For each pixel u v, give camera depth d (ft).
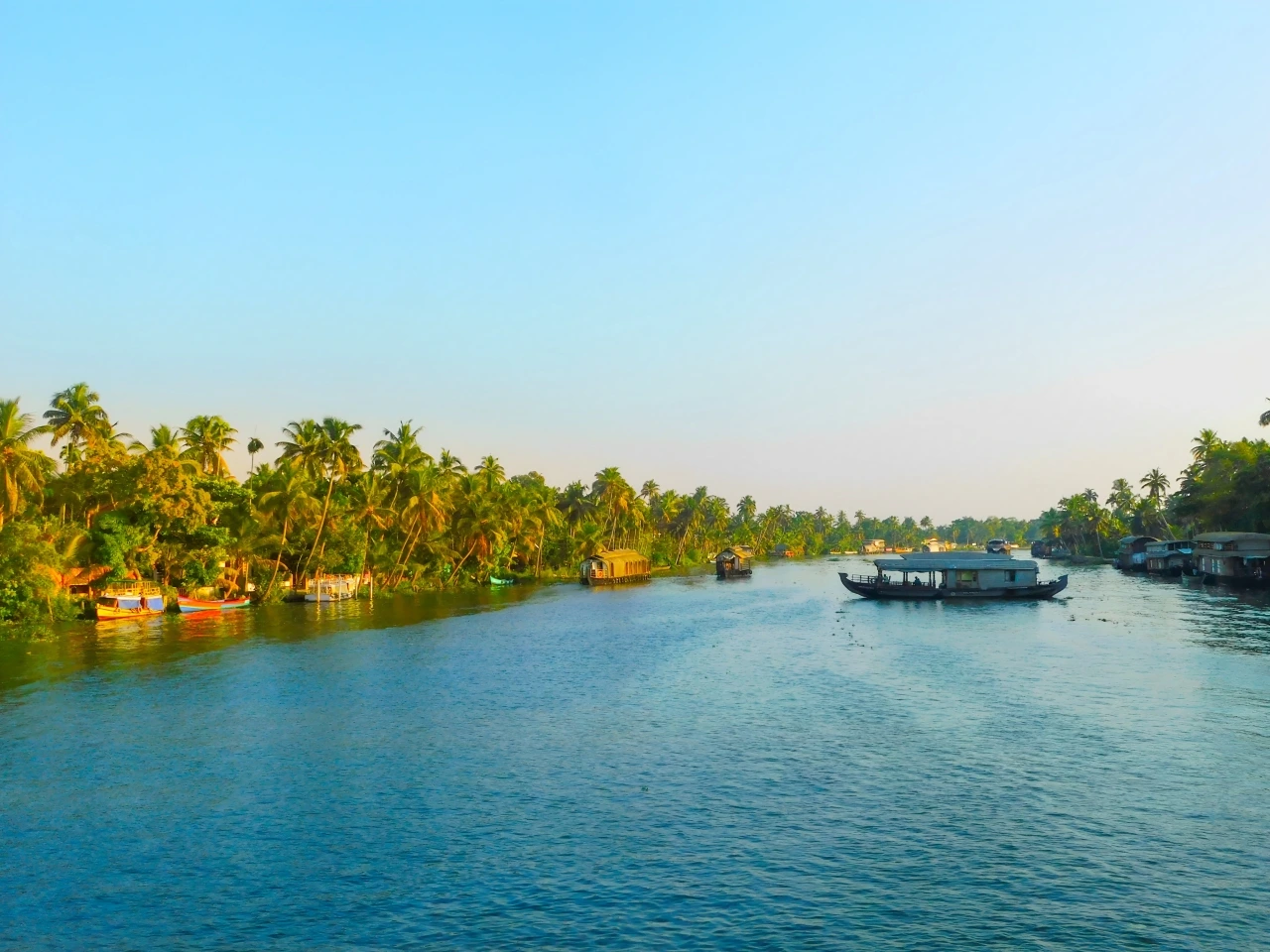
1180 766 118.11
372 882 85.30
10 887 84.69
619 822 100.53
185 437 346.13
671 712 155.63
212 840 95.76
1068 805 103.86
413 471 399.44
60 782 115.24
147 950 72.69
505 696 169.89
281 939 74.54
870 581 399.44
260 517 337.93
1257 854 89.20
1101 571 599.57
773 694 170.60
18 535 238.48
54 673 189.16
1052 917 76.59
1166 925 75.00
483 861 90.07
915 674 188.85
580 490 640.17
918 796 107.86
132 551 286.66
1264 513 422.41
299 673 192.13
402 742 135.64
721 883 84.53
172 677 185.57
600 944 73.15
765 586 502.38
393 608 343.05
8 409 238.27
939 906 79.00
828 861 89.20
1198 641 228.22
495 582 488.02
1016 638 244.22
